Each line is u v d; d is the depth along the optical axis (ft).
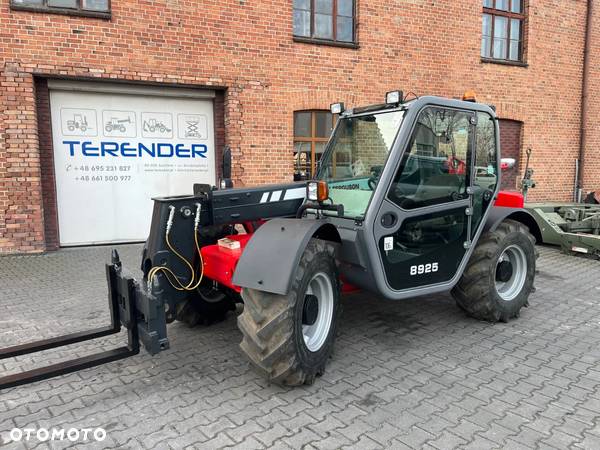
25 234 23.91
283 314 9.62
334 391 10.28
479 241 14.23
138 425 9.01
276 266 9.66
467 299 14.21
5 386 8.66
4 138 23.03
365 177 12.57
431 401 9.84
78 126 25.38
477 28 33.96
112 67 24.44
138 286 10.12
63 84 24.39
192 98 27.53
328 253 10.71
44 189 24.88
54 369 9.25
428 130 12.20
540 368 11.44
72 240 26.00
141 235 27.37
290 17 28.12
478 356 12.16
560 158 38.83
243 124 27.71
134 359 12.02
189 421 9.12
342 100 30.12
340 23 30.22
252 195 12.10
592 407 9.59
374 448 8.20
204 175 28.40
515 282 14.92
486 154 13.88
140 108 26.48
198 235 11.64
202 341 13.17
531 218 15.37
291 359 9.77
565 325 14.49
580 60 38.55
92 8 24.26
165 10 25.13
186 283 11.46
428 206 12.34
